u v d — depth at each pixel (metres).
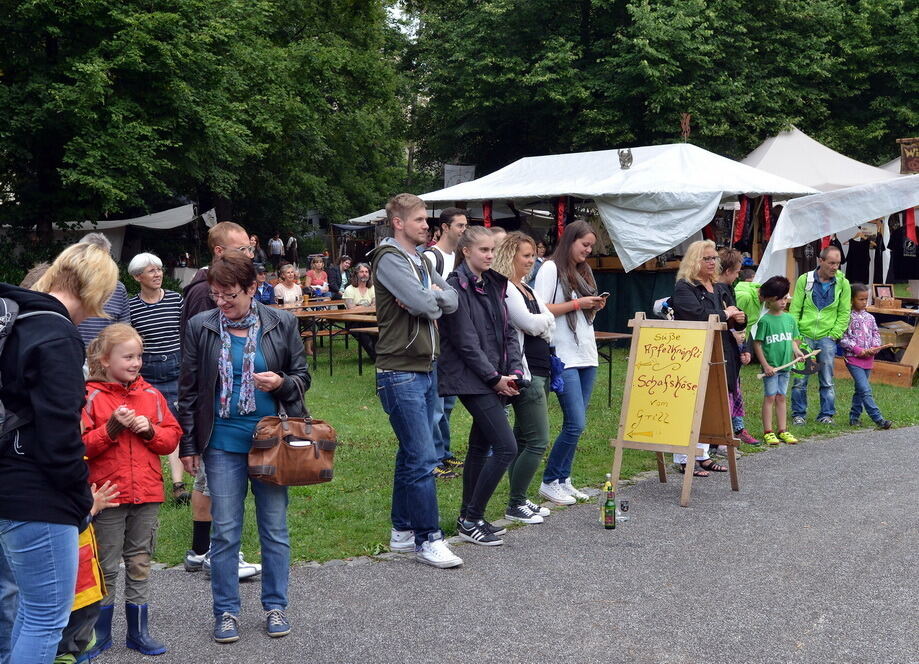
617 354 14.24
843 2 27.61
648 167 15.26
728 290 7.45
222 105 22.12
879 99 27.39
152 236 31.52
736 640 4.08
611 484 5.91
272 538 4.15
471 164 32.31
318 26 30.02
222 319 4.02
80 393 2.96
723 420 6.63
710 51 25.33
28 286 3.59
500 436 5.20
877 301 13.27
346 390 11.27
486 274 5.27
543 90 26.33
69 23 19.56
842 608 4.43
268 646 4.04
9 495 2.90
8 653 3.43
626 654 3.94
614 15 26.95
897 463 7.43
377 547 5.35
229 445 4.02
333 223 37.81
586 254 6.19
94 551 3.40
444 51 29.34
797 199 12.13
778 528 5.72
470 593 4.66
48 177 21.75
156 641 4.01
